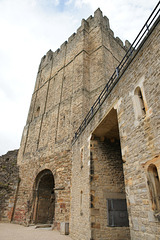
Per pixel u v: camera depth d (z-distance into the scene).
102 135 9.44
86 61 19.33
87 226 7.73
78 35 22.44
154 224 3.93
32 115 22.73
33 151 18.34
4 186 17.69
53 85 22.27
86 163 9.38
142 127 5.02
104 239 7.34
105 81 16.53
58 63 23.72
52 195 16.41
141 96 5.57
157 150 4.28
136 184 4.86
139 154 4.95
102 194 8.29
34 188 15.55
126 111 6.01
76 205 9.83
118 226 7.78
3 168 19.55
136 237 4.48
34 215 14.55
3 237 9.13
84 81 17.48
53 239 8.91
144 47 5.56
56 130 16.94
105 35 21.22
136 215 4.63
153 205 4.10
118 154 9.59
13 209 16.17
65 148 14.46
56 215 12.00
